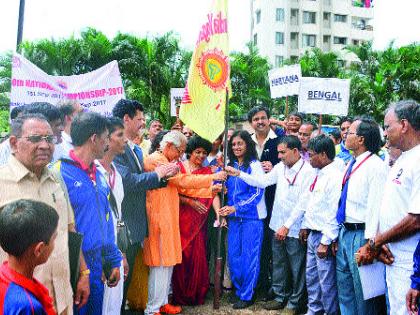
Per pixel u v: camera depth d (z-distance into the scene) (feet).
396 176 9.90
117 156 13.00
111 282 10.11
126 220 13.15
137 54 73.10
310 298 14.43
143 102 74.23
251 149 16.48
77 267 8.74
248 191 16.07
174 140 14.39
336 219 12.70
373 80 90.02
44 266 8.06
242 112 78.02
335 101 23.67
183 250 16.03
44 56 67.72
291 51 159.33
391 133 9.88
